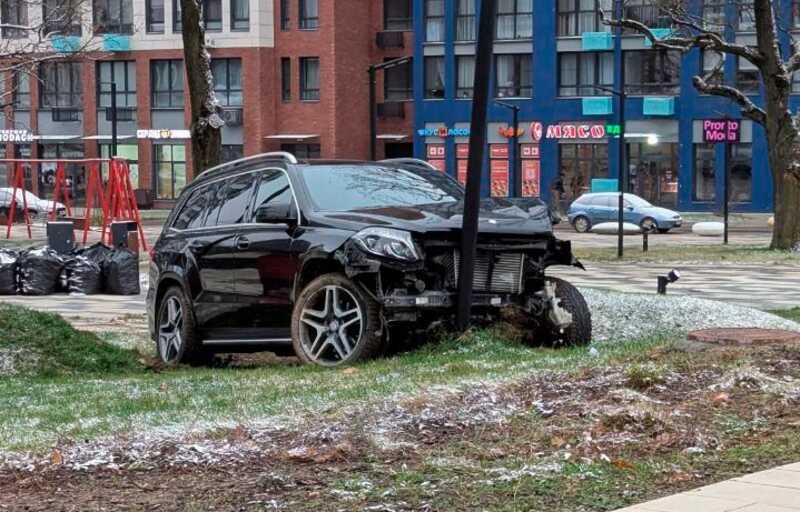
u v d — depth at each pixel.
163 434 8.10
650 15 64.19
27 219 40.78
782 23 48.75
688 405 8.46
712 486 6.45
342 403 8.77
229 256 12.49
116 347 13.67
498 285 11.91
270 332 12.21
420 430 8.03
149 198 71.38
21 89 74.69
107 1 72.44
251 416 8.56
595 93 66.06
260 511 6.39
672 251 36.53
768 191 62.59
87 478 7.20
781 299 21.83
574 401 8.62
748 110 36.28
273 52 71.12
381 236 11.12
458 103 69.19
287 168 12.39
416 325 11.69
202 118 23.88
